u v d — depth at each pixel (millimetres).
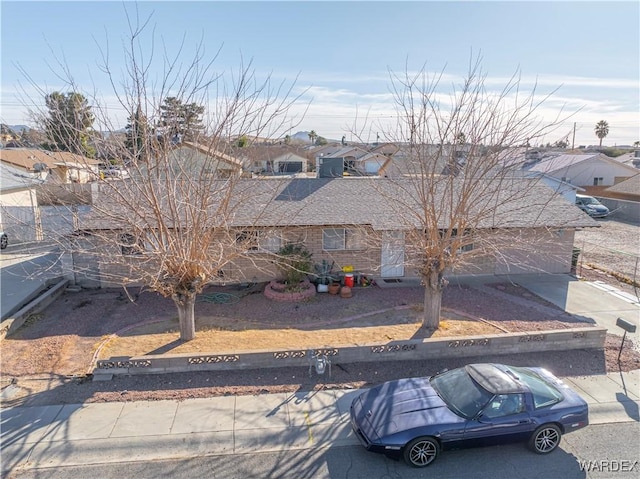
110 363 9422
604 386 9289
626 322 10438
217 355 9648
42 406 8422
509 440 7070
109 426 7840
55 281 15711
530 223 15578
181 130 10227
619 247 23078
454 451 7293
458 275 17281
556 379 8164
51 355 10500
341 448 7375
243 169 11242
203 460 7059
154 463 6980
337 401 8695
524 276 17422
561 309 13984
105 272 15539
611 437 7664
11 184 22516
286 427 7879
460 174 12539
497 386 7293
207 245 10539
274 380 9383
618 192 34656
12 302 14320
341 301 14438
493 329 12078
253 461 7051
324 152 54969
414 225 12070
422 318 12875
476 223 11242
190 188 10352
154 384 9172
